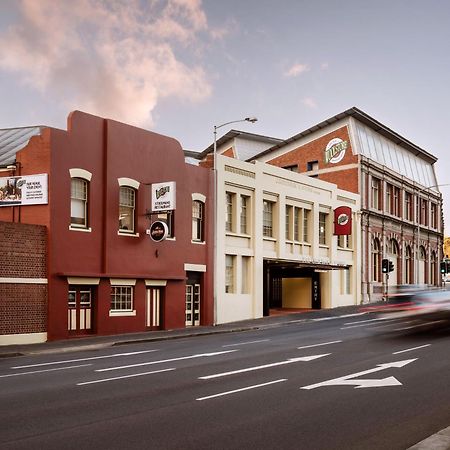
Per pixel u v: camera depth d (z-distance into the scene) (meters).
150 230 29.84
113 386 13.42
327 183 47.47
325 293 46.88
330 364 16.77
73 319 26.58
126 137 29.34
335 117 54.41
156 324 30.83
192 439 8.75
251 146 65.31
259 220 39.50
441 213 72.69
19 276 24.47
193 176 33.81
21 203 26.03
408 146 64.62
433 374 14.78
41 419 10.02
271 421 9.89
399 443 8.59
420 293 30.38
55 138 26.05
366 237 53.06
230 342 24.41
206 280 34.47
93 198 27.62
